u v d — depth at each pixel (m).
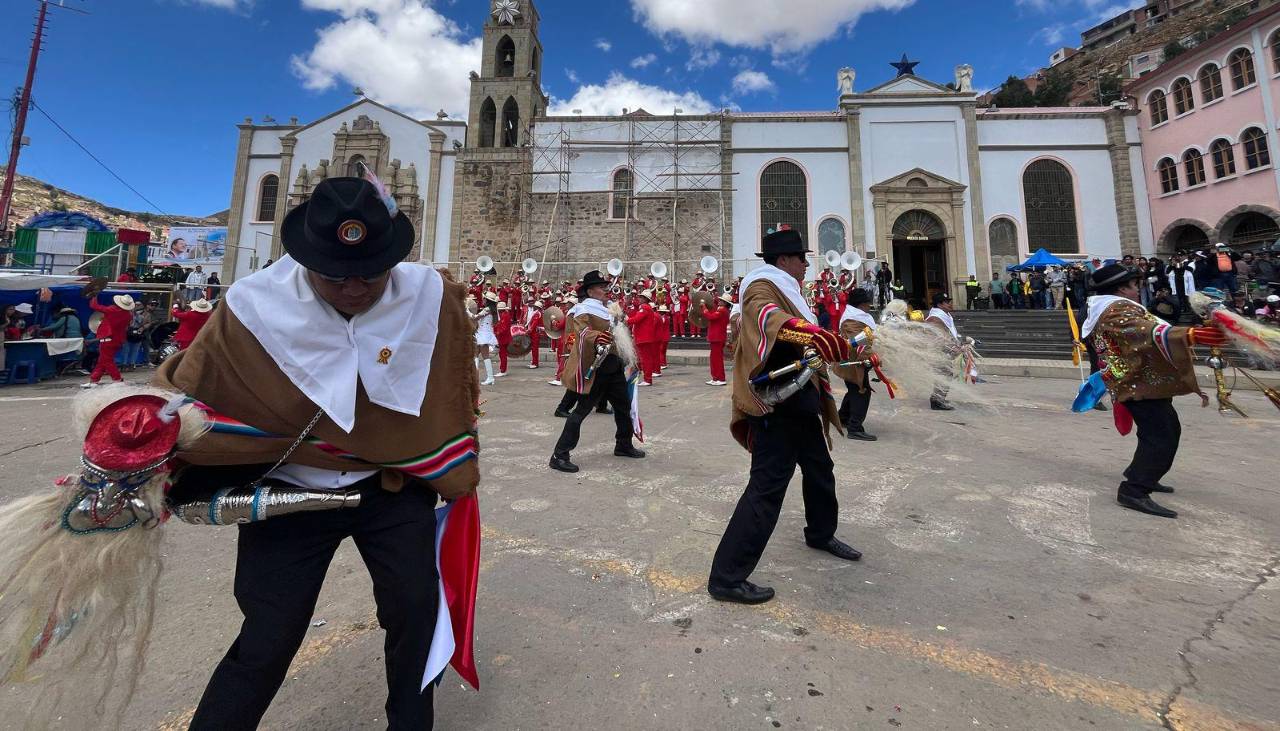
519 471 4.98
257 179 28.91
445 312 1.66
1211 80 22.05
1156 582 2.90
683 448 5.87
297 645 1.46
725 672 2.12
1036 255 22.95
